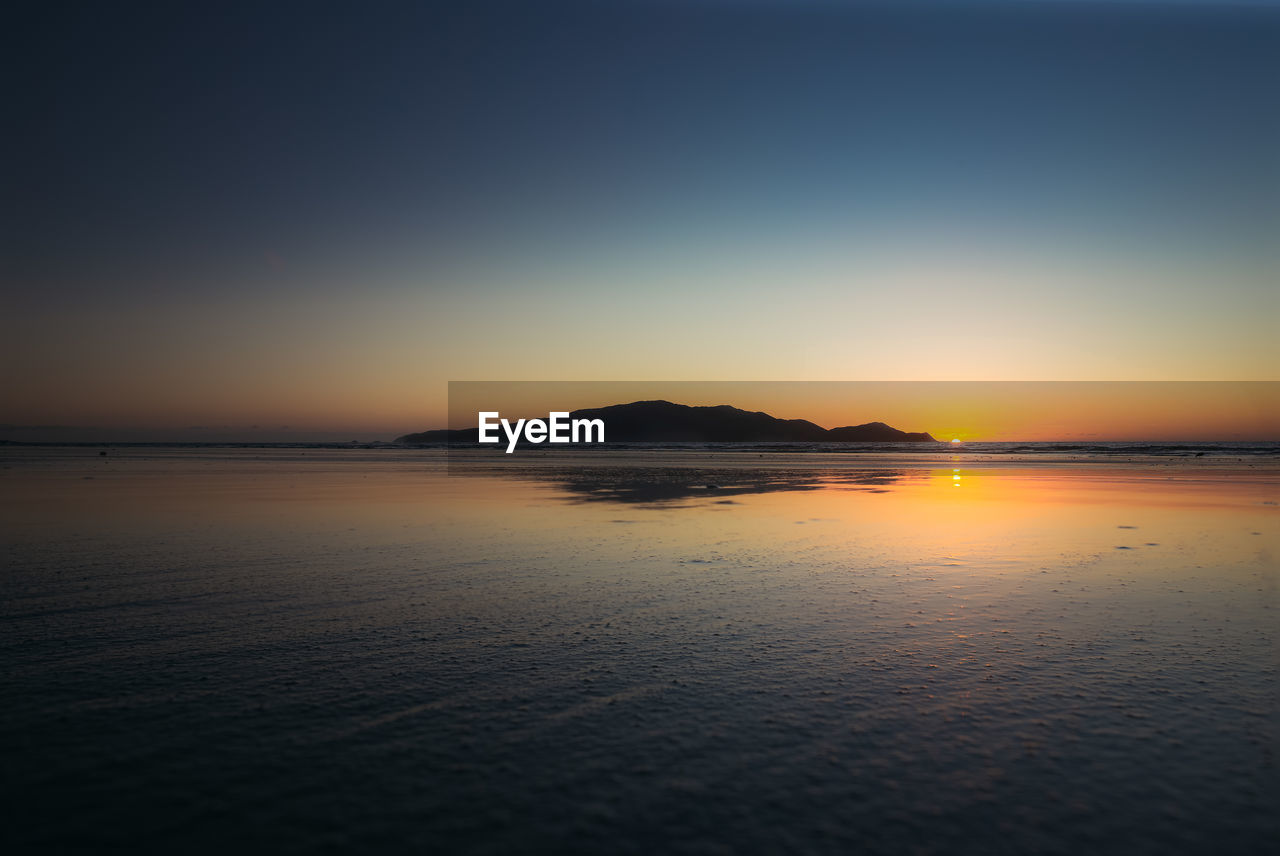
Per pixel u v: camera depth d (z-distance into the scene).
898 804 4.04
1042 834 3.75
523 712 5.32
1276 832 3.76
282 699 5.58
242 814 3.94
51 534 14.25
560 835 3.74
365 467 46.38
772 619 7.93
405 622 7.79
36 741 4.82
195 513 18.08
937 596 9.04
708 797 4.11
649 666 6.34
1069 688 5.79
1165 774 4.37
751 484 30.28
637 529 15.34
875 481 32.75
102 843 3.67
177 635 7.29
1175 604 8.61
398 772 4.41
